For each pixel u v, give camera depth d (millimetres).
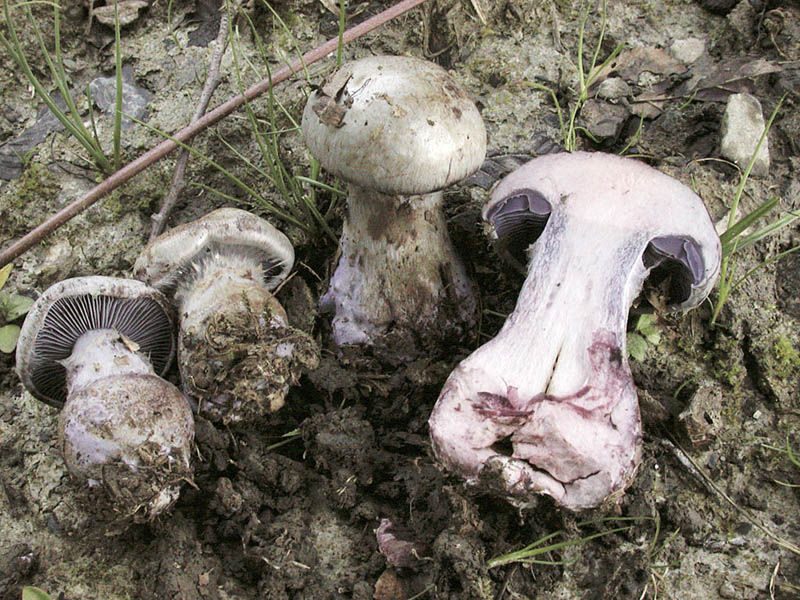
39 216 425
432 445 309
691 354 370
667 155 417
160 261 344
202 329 337
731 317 372
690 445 348
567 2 465
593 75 432
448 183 321
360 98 315
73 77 463
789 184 404
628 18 460
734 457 348
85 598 329
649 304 365
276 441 357
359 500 342
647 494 336
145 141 435
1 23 458
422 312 359
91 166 433
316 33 462
